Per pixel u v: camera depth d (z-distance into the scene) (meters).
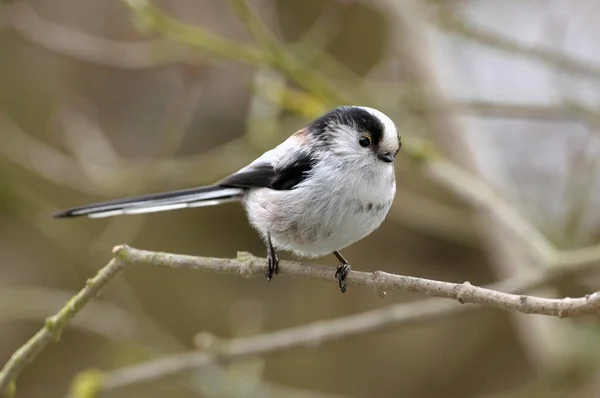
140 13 10.23
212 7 13.55
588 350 10.65
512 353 14.03
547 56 10.80
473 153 11.87
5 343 13.95
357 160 6.89
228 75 13.87
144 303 14.62
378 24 14.54
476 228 12.64
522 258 11.23
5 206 13.41
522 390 11.95
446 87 12.04
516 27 13.32
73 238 13.32
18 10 12.37
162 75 14.45
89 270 14.00
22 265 14.18
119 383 9.05
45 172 12.41
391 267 14.61
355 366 14.24
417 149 10.50
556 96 11.35
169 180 12.16
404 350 14.33
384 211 7.05
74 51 11.29
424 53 12.16
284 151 7.30
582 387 10.70
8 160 13.26
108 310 12.16
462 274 14.69
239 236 15.30
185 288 14.82
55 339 7.03
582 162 11.41
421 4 12.27
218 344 9.02
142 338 12.11
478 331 14.30
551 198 13.05
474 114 11.06
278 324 14.52
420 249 14.82
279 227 7.16
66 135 13.00
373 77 13.95
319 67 12.98
